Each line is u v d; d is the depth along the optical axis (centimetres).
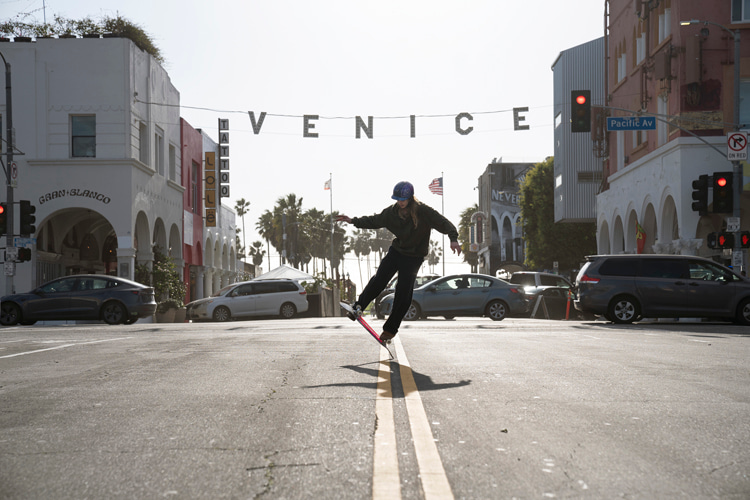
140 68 3128
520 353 947
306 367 766
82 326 2067
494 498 311
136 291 2305
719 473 353
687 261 1925
